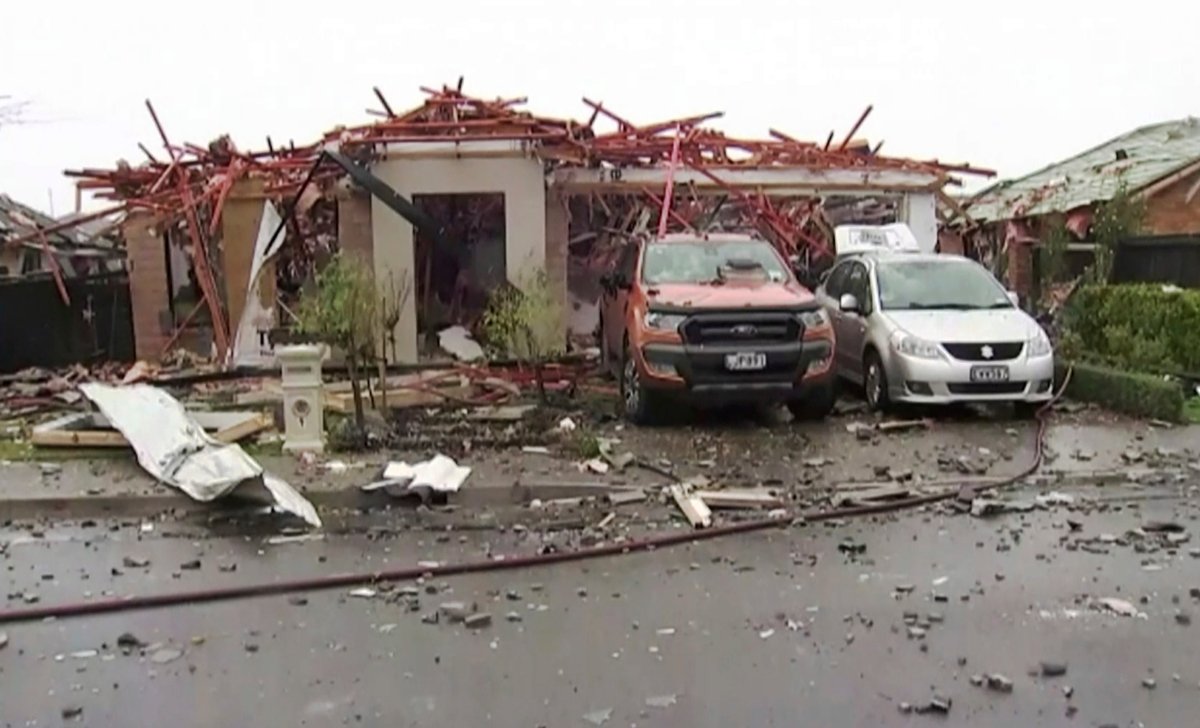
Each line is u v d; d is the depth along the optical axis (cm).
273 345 1549
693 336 1077
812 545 702
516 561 667
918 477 877
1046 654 508
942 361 1117
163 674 496
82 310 1831
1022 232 2438
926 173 1727
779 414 1184
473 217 1642
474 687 477
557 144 1541
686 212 1841
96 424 1006
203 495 798
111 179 1756
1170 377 1225
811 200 1905
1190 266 1568
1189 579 621
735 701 459
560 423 1107
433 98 1670
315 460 927
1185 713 444
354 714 450
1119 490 845
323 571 655
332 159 1481
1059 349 1381
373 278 1197
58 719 447
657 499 825
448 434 1038
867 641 527
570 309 1884
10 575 652
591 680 484
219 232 1633
